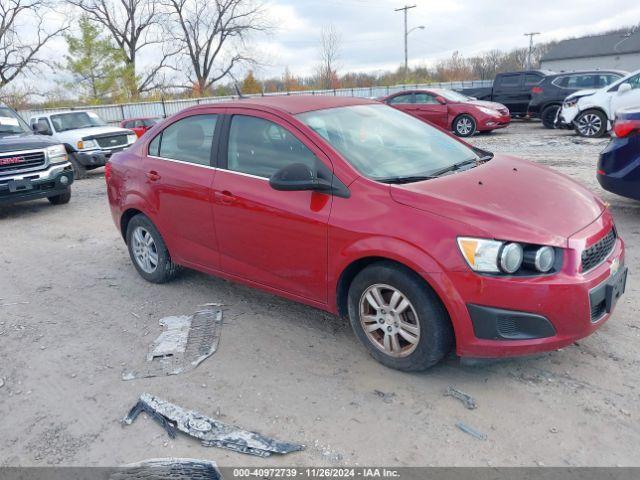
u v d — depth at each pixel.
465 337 2.93
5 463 2.74
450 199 3.04
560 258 2.87
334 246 3.30
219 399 3.14
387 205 3.13
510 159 4.06
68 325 4.25
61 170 8.68
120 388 3.32
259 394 3.17
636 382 3.08
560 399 2.97
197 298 4.64
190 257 4.46
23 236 7.21
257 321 4.12
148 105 31.69
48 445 2.86
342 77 47.66
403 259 2.97
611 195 7.18
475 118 15.66
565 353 3.41
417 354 3.13
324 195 3.39
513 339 2.88
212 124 4.18
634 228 5.76
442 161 3.82
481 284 2.82
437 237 2.91
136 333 4.05
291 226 3.52
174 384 3.32
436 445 2.68
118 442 2.85
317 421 2.90
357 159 3.48
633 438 2.65
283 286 3.78
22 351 3.86
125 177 4.89
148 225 4.79
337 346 3.68
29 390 3.37
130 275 5.33
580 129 13.68
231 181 3.91
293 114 3.76
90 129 13.10
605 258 3.14
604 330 3.66
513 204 3.08
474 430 2.76
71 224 7.76
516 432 2.73
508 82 19.23
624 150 5.58
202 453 2.72
